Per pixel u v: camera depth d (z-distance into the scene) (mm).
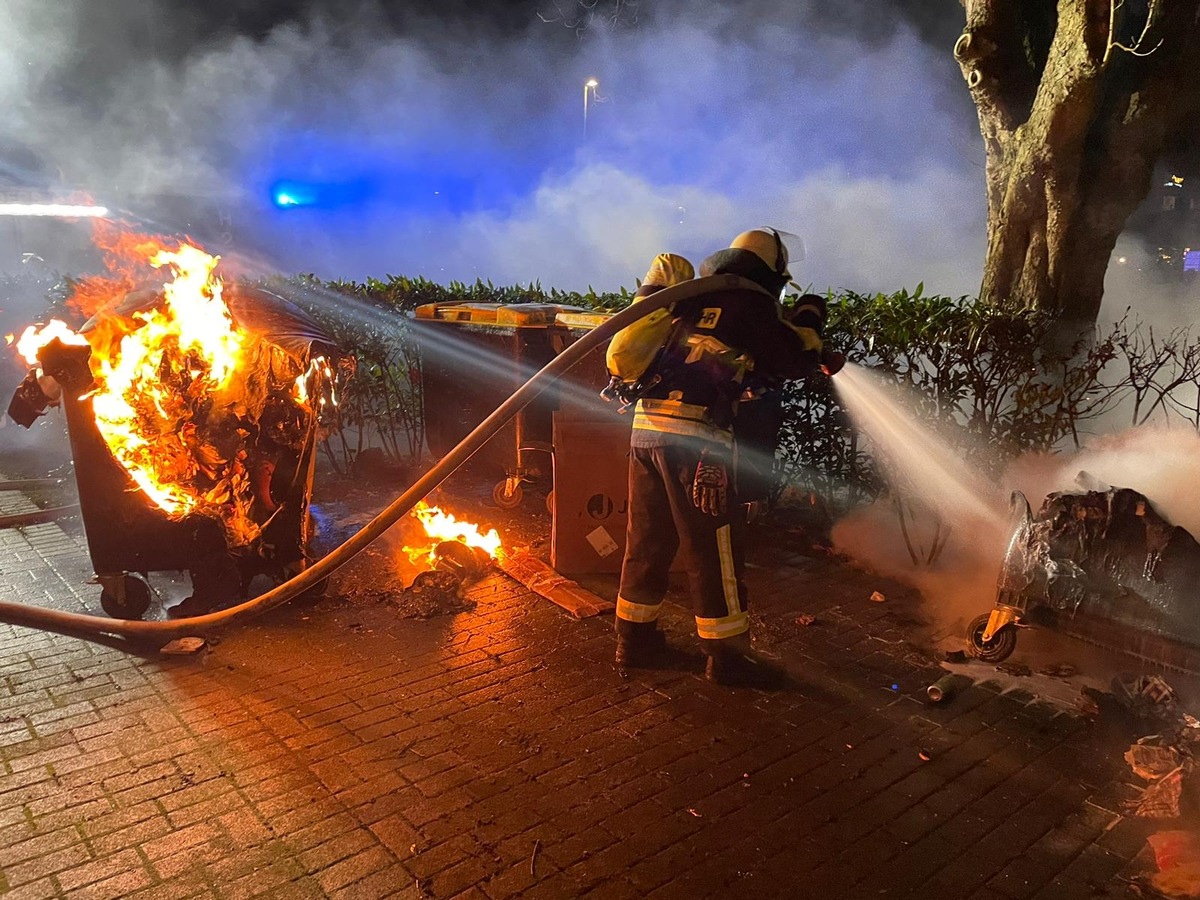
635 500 3812
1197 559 3355
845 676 3889
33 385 4148
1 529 5758
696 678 3836
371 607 4543
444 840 2729
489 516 6164
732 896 2516
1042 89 6035
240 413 4145
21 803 2881
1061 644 4160
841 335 5398
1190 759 2959
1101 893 2557
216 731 3344
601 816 2867
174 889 2494
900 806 2961
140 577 4922
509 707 3561
